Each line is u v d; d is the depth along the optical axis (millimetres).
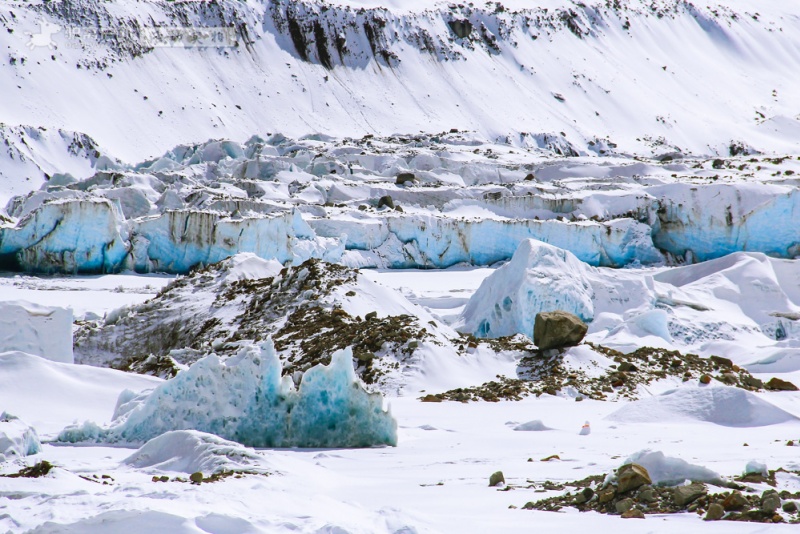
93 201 121500
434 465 27312
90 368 44000
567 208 150250
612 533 16219
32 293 97875
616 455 27750
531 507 19312
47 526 15703
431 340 53750
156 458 26672
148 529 15500
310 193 163250
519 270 72062
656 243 146625
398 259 137750
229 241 123312
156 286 109938
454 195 161625
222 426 33406
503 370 52375
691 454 26625
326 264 67500
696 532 16016
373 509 18188
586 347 54531
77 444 33031
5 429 27891
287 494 19328
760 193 137500
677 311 73750
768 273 79750
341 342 54438
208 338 61688
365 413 33219
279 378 33688
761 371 58656
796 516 16953
